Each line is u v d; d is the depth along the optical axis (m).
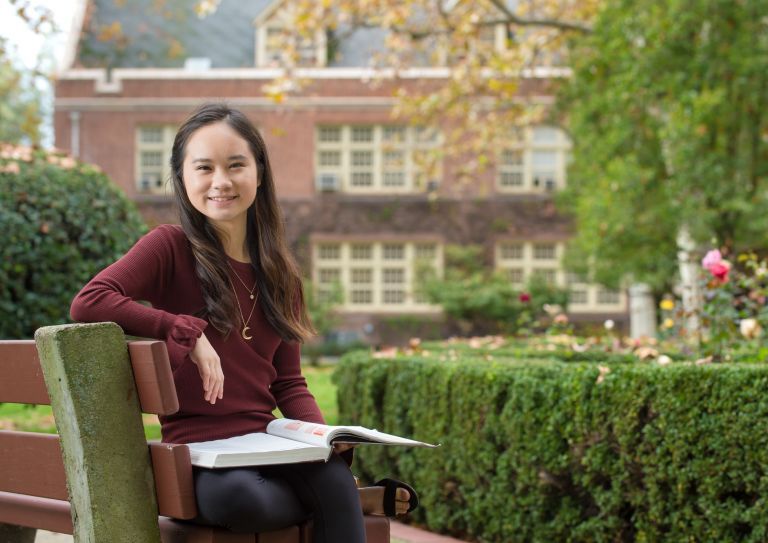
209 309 2.24
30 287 7.05
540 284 22.70
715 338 4.96
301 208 25.53
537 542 4.14
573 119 15.16
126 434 1.87
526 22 13.91
